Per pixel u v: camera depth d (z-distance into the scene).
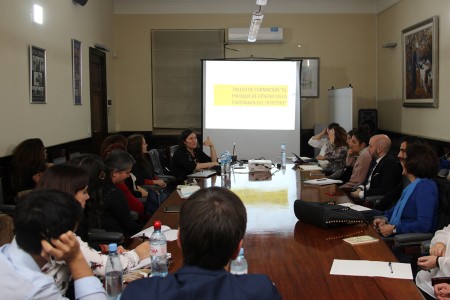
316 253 2.25
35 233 1.38
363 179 4.67
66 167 2.02
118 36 8.19
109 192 3.04
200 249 1.13
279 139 7.64
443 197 2.76
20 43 4.49
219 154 7.66
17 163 4.08
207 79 7.64
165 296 1.07
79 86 6.29
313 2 8.04
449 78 5.44
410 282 1.88
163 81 8.25
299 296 1.76
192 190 3.80
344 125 7.44
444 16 5.54
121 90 8.28
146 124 8.32
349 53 8.15
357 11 8.08
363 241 2.42
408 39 6.58
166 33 8.16
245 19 8.12
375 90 8.18
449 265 2.23
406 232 2.81
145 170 5.02
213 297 1.07
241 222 1.18
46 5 5.11
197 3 8.09
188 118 8.28
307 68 8.19
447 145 5.41
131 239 2.61
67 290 1.81
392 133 7.42
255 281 1.14
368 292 1.79
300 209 2.82
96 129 7.23
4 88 4.19
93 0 6.92
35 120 4.87
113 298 1.79
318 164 5.87
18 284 1.38
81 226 2.50
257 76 7.61
